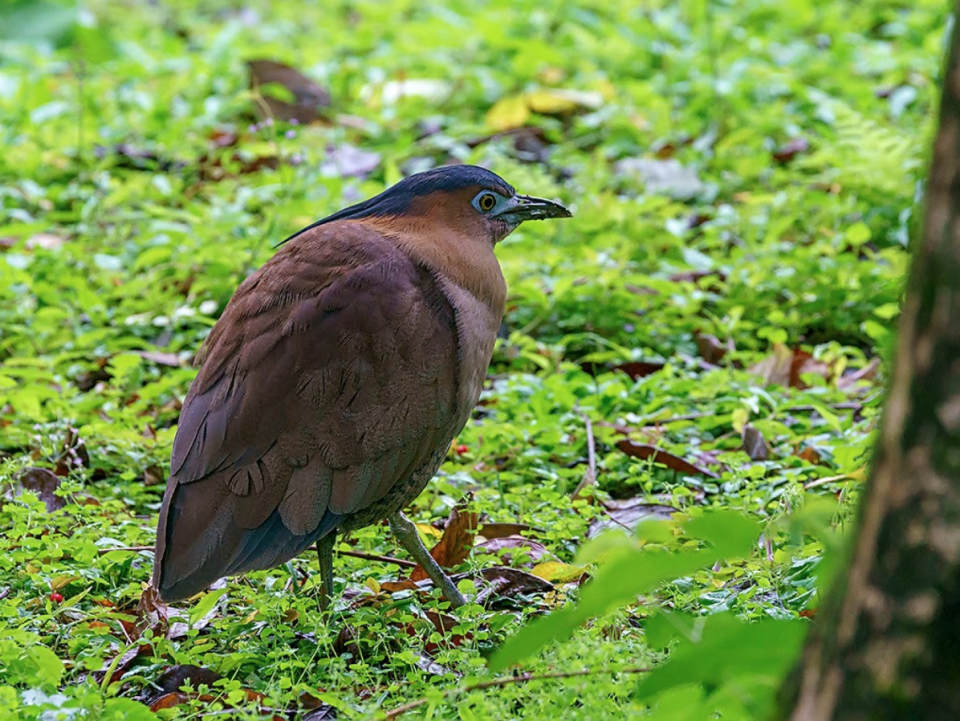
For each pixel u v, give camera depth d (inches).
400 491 334.3
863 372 486.6
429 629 316.2
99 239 579.2
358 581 354.3
